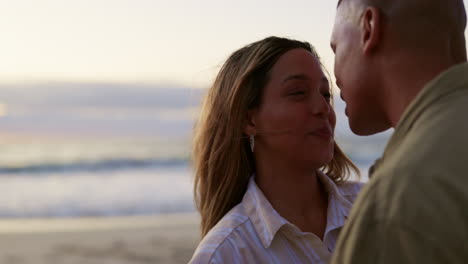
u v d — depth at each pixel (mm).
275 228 1647
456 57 1151
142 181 17906
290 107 1687
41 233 10984
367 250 979
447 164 953
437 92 1058
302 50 1733
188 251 9180
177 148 27141
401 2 1142
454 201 924
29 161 22359
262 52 1736
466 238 906
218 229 1687
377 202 985
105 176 18969
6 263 8656
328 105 1711
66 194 15820
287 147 1697
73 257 8961
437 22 1127
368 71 1213
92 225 11758
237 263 1628
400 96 1158
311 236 1651
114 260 8656
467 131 979
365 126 1282
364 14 1205
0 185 17391
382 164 1112
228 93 1795
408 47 1138
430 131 1008
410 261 927
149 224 11688
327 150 1702
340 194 1813
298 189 1756
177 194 15609
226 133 1797
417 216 927
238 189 1837
